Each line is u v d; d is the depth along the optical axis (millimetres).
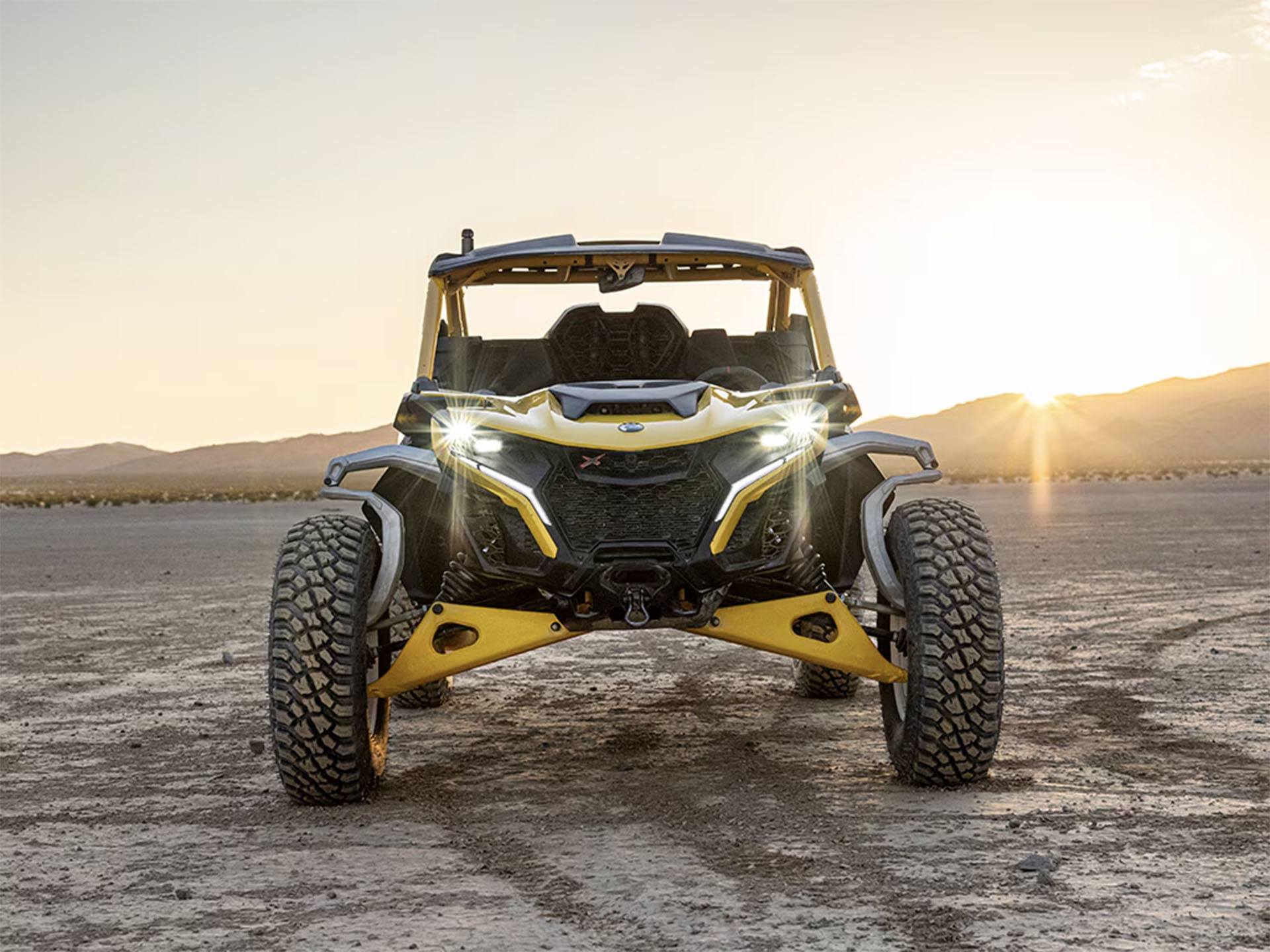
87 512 68688
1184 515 35594
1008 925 4453
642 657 12039
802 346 8328
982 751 6309
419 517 7094
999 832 5656
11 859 5754
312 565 6332
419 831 6039
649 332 7848
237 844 5891
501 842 5805
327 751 6312
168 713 9625
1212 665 10555
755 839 5691
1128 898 4723
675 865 5332
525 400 6961
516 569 6426
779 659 11828
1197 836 5547
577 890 5039
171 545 33812
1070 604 15172
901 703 6836
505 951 4367
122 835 6133
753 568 6453
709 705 9500
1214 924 4434
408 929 4621
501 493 6445
